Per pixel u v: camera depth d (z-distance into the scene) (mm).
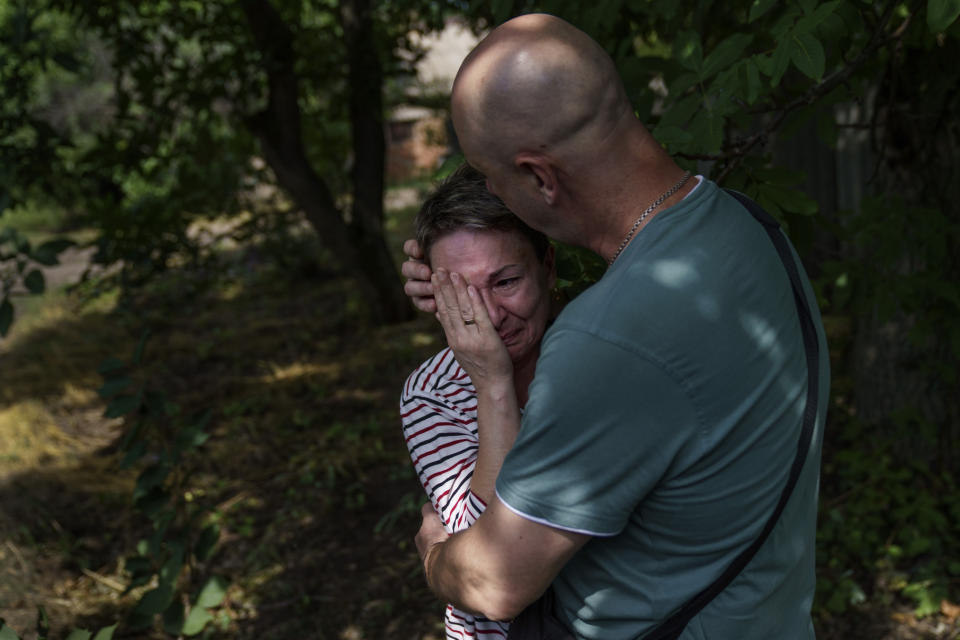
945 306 3129
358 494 4898
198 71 6570
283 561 4305
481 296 1353
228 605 3975
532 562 1143
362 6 7102
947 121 3451
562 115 1092
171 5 6379
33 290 2848
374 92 7438
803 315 1251
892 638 3346
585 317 1082
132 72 6078
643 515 1164
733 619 1216
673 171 1174
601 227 1177
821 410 1278
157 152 5996
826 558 3805
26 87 4039
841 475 4359
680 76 1981
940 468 4227
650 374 1059
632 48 2506
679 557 1184
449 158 1666
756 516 1173
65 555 4359
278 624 3836
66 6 5777
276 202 8695
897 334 4250
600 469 1087
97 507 4941
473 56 1140
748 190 1982
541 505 1109
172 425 5953
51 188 4934
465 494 1415
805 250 2092
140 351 2953
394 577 4102
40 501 4957
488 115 1119
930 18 1607
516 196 1185
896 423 4227
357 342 7582
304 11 7492
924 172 3748
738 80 1846
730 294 1110
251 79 6852
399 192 16938
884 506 3996
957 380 4152
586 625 1275
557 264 1664
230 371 7168
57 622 3793
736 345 1101
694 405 1080
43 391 6914
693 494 1130
